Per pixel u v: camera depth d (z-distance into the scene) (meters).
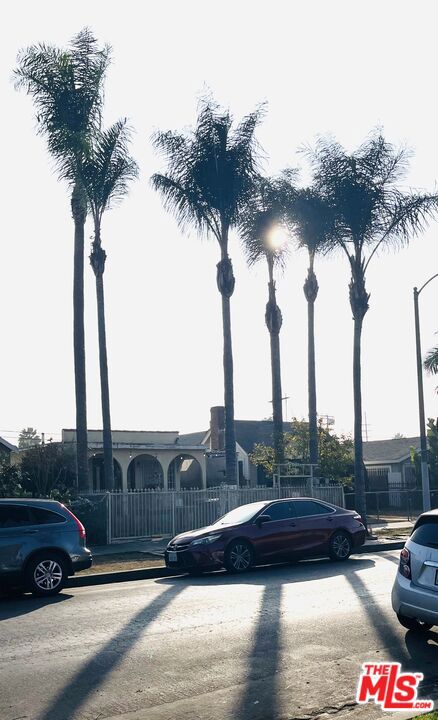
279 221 30.52
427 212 26.44
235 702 7.14
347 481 31.41
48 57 26.84
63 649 9.12
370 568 16.25
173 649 9.02
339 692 7.39
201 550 15.95
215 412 50.78
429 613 8.73
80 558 13.88
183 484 46.44
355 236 26.66
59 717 6.79
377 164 26.69
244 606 11.70
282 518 17.11
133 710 6.95
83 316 26.50
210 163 28.59
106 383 27.64
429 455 40.34
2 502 13.55
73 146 25.91
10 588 14.39
